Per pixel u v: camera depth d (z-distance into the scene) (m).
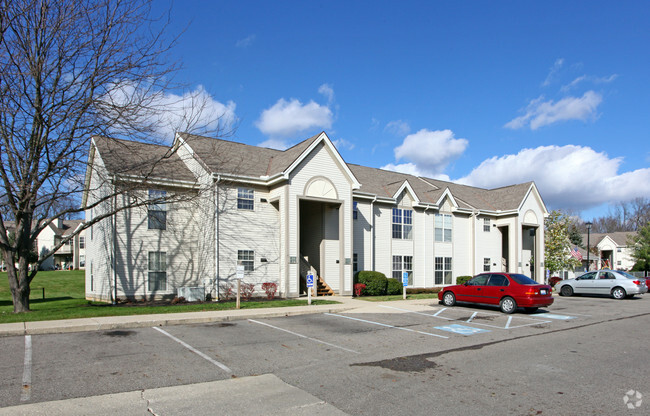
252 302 18.58
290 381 7.34
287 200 21.42
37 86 14.39
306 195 22.05
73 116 14.98
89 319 12.77
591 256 59.25
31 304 21.09
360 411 5.94
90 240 23.59
